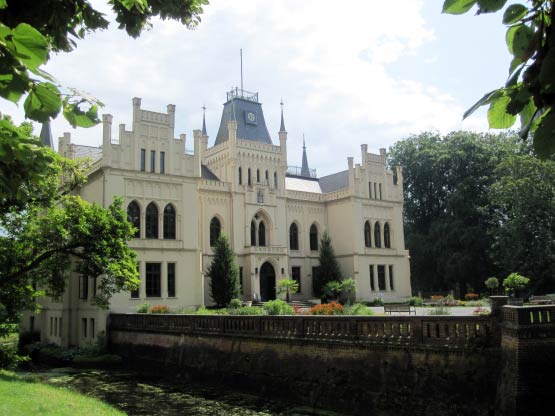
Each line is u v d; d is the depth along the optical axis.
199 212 55.75
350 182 63.53
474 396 18.19
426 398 19.73
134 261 34.25
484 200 68.06
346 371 23.06
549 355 16.56
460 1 3.15
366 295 62.59
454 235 65.88
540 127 3.14
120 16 7.61
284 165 62.75
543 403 16.19
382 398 21.36
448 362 19.25
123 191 46.88
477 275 66.19
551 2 3.08
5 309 29.89
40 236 31.34
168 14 8.29
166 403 26.45
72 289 47.44
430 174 74.00
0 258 30.41
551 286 57.09
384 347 21.62
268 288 59.53
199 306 49.72
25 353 47.66
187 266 49.72
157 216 48.78
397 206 68.12
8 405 17.14
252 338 28.34
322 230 66.38
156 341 36.69
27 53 3.46
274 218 60.84
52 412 16.91
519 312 16.58
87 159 33.53
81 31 6.85
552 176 54.38
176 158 50.53
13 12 5.52
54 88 3.94
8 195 5.85
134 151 47.94
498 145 71.31
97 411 18.48
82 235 31.41
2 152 4.75
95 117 4.39
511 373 16.58
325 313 33.31
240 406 25.19
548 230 55.34
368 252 63.81
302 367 25.17
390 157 80.12
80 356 40.81
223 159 60.03
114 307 44.19
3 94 3.73
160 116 50.00
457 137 72.12
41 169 5.92
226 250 51.53
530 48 3.12
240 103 65.38
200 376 31.64
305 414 23.03
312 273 64.69
